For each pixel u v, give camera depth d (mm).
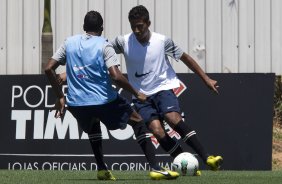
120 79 29750
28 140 43656
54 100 43625
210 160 32500
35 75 43906
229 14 54688
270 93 42969
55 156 43312
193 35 54750
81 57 30203
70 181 30609
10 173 36500
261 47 54844
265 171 41000
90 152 43031
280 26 54688
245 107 43000
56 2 54844
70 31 54906
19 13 55281
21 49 55312
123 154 42688
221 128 42906
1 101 44031
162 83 32781
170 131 41781
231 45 54781
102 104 30125
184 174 32875
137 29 32188
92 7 54875
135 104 33156
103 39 30312
